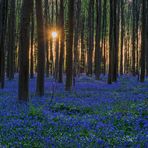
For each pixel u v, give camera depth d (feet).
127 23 200.44
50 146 26.32
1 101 59.21
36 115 42.47
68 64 84.69
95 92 84.74
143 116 44.32
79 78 147.74
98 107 54.29
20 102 57.00
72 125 36.50
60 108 51.37
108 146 26.76
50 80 136.56
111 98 69.97
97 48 140.15
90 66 165.27
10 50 138.21
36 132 31.89
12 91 84.69
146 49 162.81
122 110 50.49
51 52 172.86
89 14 158.40
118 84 113.70
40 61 71.82
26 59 57.47
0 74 97.04
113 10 115.55
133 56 173.17
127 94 79.41
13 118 40.70
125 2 190.08
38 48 71.72
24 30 57.21
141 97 71.51
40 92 72.18
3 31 91.30
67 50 84.23
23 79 57.57
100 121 40.11
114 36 121.90
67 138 29.43
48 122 37.60
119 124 37.99
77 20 145.89
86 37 191.83
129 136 31.19
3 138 29.27
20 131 32.42
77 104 57.72
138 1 167.43
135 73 190.49
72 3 83.05
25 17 57.06
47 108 50.93
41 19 70.59
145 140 29.30
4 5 89.97
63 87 98.63
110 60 114.42
